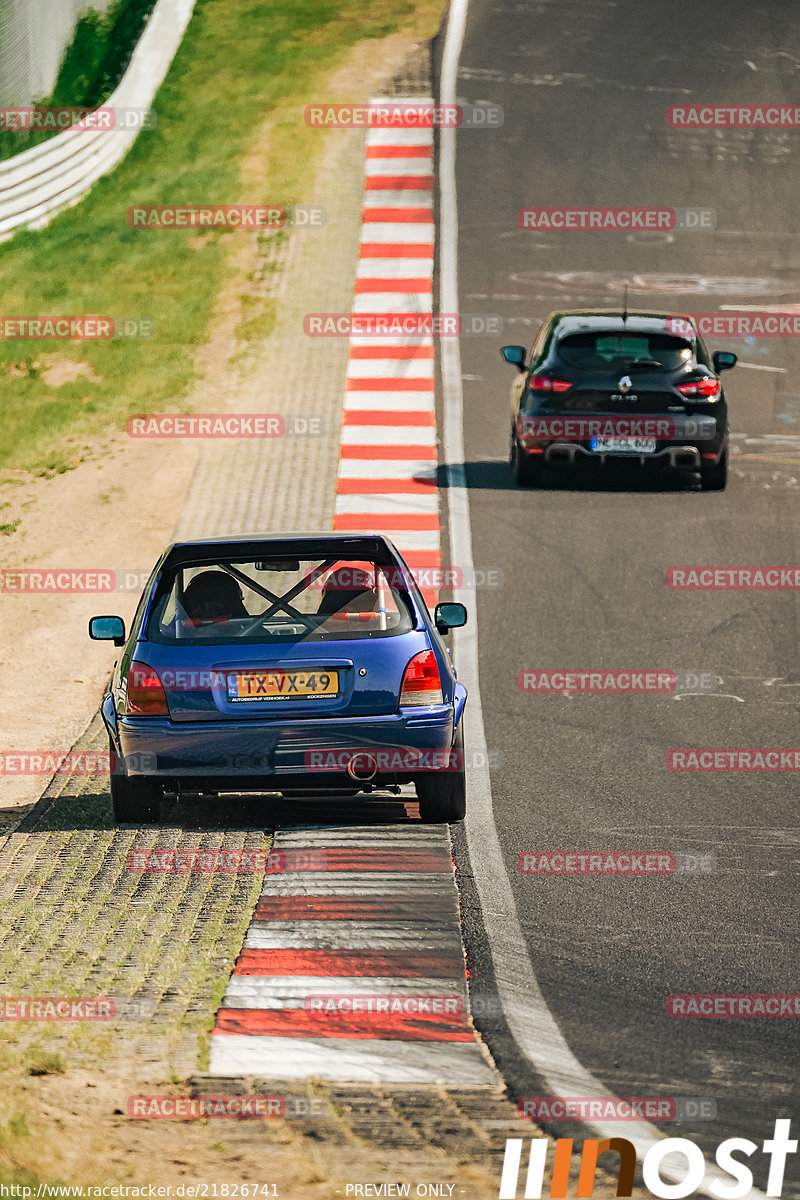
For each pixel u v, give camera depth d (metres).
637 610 48.25
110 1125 17.55
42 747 37.50
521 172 112.69
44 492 66.00
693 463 60.50
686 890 26.44
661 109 123.00
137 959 23.27
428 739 28.52
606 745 36.06
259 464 67.88
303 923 24.72
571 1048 20.16
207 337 88.44
